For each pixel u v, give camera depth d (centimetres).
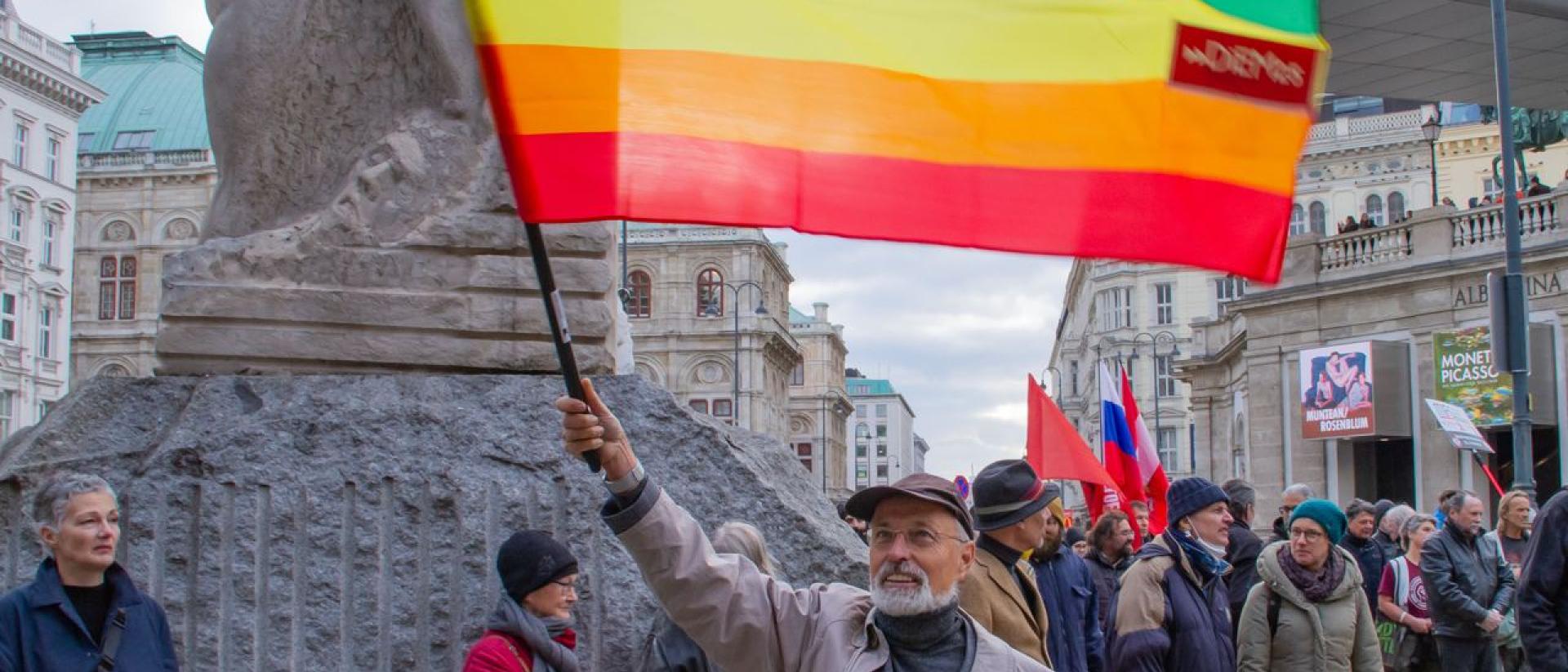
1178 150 373
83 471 562
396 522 558
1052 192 363
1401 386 2892
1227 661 655
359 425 567
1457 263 2788
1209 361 4022
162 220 6525
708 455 570
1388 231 2967
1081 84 371
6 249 5178
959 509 329
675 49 345
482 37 331
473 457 564
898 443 18425
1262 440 3219
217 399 573
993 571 549
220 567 554
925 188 357
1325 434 2980
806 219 346
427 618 552
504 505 558
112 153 6538
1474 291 2769
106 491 430
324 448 564
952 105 363
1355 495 3012
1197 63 376
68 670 414
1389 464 2998
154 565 555
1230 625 671
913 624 325
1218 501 662
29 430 584
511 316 590
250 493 559
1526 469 1365
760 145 346
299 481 560
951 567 328
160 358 588
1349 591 718
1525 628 625
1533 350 2627
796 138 350
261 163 613
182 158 6512
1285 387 3181
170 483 559
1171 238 369
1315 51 382
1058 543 682
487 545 555
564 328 324
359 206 598
